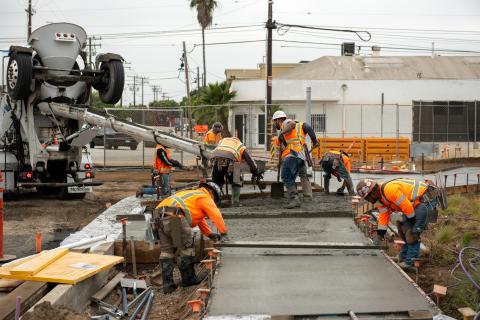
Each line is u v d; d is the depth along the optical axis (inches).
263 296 240.5
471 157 1198.3
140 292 304.7
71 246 323.6
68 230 459.2
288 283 257.9
